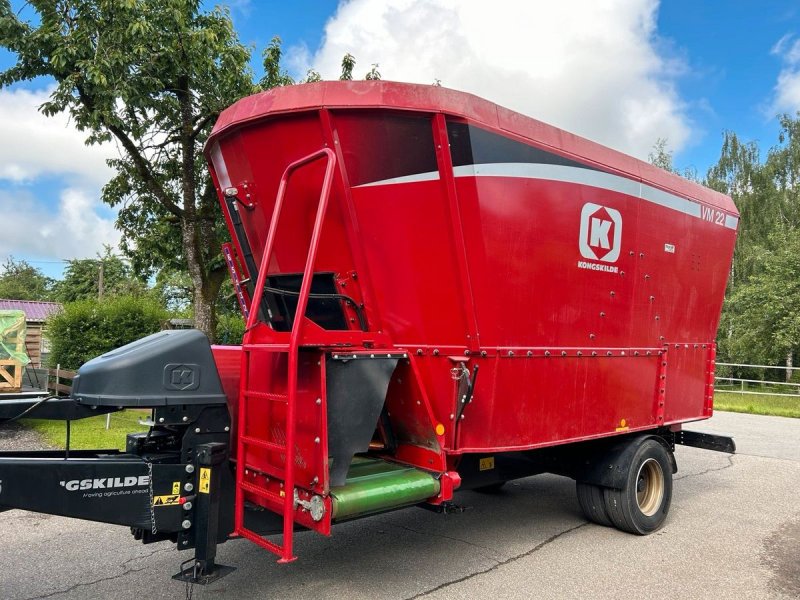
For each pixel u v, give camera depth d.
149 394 3.35
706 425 13.86
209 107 11.45
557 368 4.64
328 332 3.60
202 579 3.31
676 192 6.02
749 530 5.81
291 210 4.05
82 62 9.55
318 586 4.23
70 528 5.50
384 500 3.61
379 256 3.97
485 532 5.60
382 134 3.80
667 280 5.93
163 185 13.20
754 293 25.70
